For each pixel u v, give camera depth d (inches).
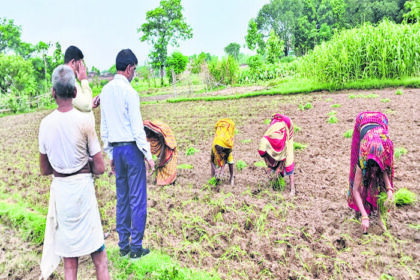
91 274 147.8
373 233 164.2
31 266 159.6
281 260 150.8
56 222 120.5
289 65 1258.6
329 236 164.6
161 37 2514.8
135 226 154.1
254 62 1305.4
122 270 149.4
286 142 214.1
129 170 154.3
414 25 558.9
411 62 526.0
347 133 317.1
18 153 401.4
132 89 154.4
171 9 2504.9
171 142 248.2
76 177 119.5
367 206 167.5
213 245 167.9
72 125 115.1
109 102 153.7
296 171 253.4
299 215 187.5
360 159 157.3
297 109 474.0
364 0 2842.0
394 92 486.9
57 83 113.3
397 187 206.7
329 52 598.2
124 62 155.2
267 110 505.0
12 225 199.5
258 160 291.3
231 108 580.7
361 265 141.7
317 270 140.3
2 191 259.0
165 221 194.2
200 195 229.3
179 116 571.5
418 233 159.9
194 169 286.0
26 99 1141.1
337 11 2913.4
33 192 254.1
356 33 594.2
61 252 121.0
